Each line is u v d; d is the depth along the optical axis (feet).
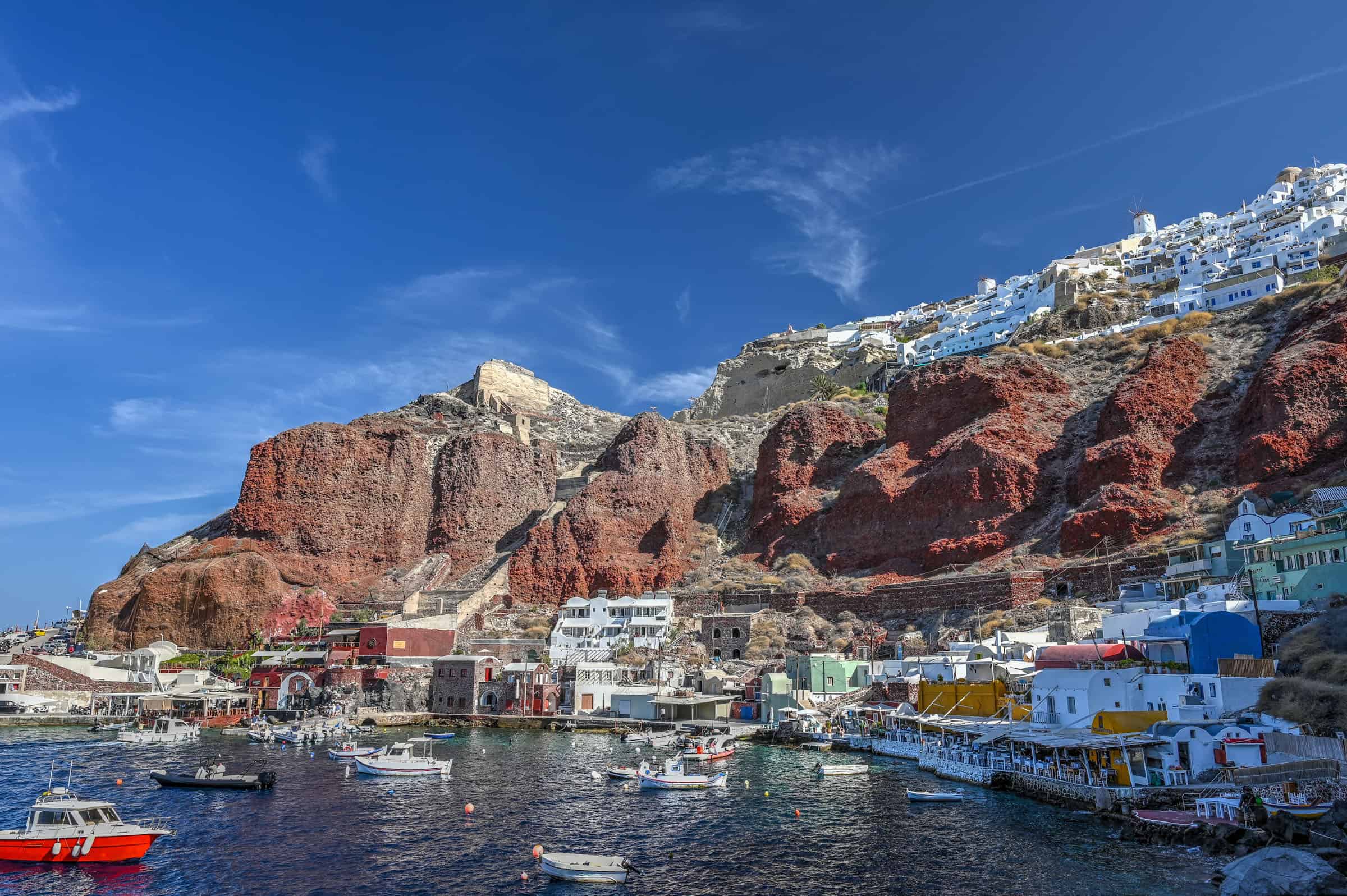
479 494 570.46
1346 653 174.60
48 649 560.20
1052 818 170.81
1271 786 145.28
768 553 489.26
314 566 522.88
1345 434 340.18
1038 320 628.28
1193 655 195.00
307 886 141.69
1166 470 387.34
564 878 143.43
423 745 288.51
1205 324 477.77
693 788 210.79
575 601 446.60
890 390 526.16
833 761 248.32
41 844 151.53
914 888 134.72
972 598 362.53
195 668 433.07
